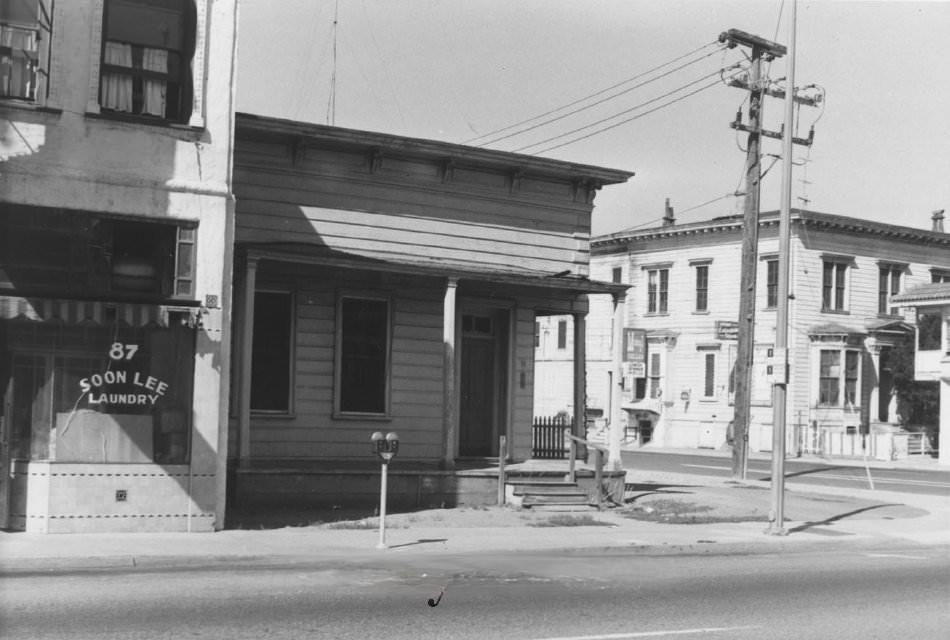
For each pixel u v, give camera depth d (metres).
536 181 22.75
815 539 17.36
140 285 15.30
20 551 12.98
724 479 29.94
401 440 21.06
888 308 51.72
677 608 10.67
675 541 16.27
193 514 15.40
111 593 10.58
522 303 22.52
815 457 46.41
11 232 14.54
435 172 21.58
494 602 10.65
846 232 50.38
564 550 15.02
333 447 20.39
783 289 18.20
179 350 15.47
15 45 14.72
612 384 21.62
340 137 20.09
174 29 15.73
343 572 12.46
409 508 19.02
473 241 21.94
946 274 53.91
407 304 21.28
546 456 23.25
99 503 14.95
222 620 9.32
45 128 14.76
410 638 8.81
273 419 19.86
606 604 10.76
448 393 19.81
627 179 23.42
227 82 15.93
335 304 20.48
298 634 8.84
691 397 52.94
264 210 19.83
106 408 15.10
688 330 53.34
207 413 15.49
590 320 58.84
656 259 55.16
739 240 51.34
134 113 15.42
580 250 23.22
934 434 49.50
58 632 8.62
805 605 11.14
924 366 45.44
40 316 14.43
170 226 15.49
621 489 21.14
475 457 22.33
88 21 15.05
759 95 29.12
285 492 18.28
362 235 20.75
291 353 20.09
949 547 17.89
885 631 9.81
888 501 25.19
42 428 14.86
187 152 15.59
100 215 15.00
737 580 12.84
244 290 18.42
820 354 48.91
